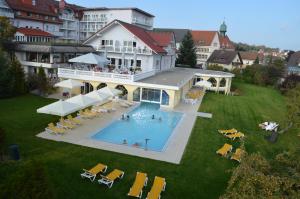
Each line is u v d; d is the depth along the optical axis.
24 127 23.84
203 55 108.88
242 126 30.23
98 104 32.88
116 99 36.03
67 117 27.77
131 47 48.78
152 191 14.96
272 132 27.11
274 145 25.00
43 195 9.18
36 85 37.38
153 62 49.03
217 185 16.72
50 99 34.97
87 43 52.03
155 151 21.20
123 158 19.42
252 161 9.43
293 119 26.00
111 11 86.44
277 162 9.90
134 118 29.98
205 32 111.56
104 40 50.97
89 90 39.59
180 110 34.81
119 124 27.50
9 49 44.94
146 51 47.84
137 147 21.77
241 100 45.75
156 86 35.50
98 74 37.91
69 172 16.78
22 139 21.14
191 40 77.62
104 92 29.91
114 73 37.41
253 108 40.22
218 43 110.44
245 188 8.02
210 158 20.58
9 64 35.31
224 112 35.84
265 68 69.69
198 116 32.56
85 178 16.31
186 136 25.11
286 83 59.56
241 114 35.78
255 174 8.18
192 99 39.84
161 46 55.12
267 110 39.69
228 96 48.62
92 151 20.17
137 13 86.19
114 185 15.84
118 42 49.78
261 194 7.74
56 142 21.25
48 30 73.25
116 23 48.44
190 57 77.50
